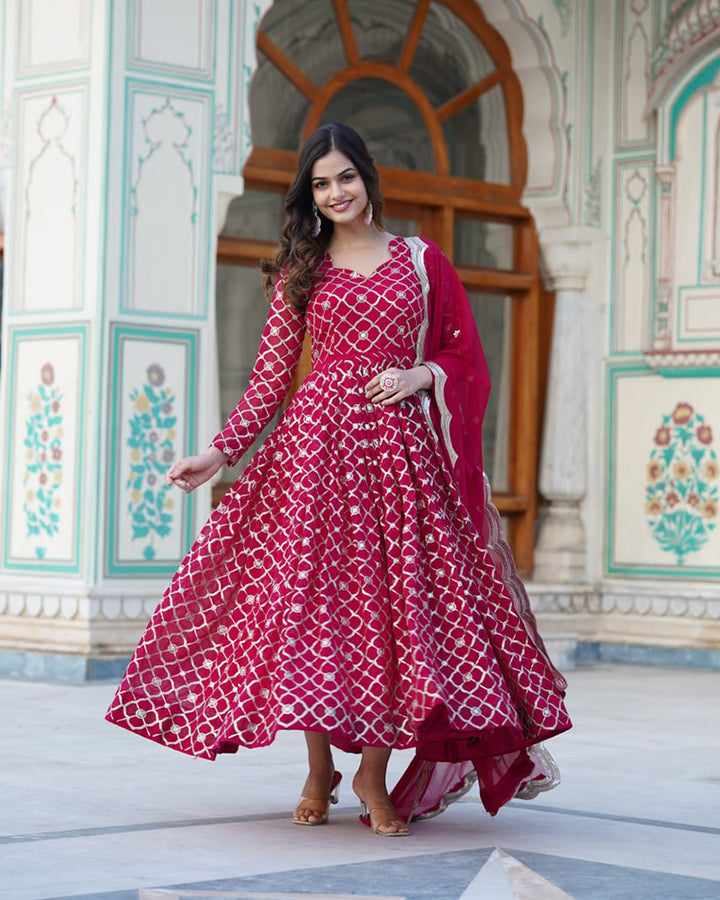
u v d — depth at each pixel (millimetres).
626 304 9094
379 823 3668
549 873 3240
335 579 3662
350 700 3574
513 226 9273
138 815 3869
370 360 3828
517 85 9188
